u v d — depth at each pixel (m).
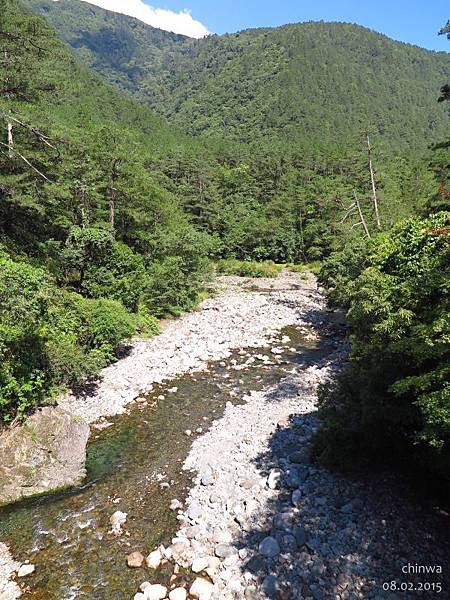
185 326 25.39
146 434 13.30
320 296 37.09
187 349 20.98
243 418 14.18
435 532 8.41
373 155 35.03
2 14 19.72
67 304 16.73
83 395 15.55
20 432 11.27
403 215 33.34
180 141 112.75
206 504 9.92
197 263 31.62
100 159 30.70
